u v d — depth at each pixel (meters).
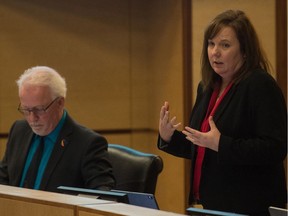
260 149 5.21
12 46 12.14
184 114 11.52
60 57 12.47
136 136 13.16
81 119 12.68
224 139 5.26
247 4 10.25
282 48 9.77
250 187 5.41
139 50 13.01
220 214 3.68
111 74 12.87
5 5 12.06
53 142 6.29
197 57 11.24
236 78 5.55
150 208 4.11
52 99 6.13
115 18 12.80
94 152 6.13
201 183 5.67
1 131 12.15
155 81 12.73
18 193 4.56
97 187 5.89
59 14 12.42
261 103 5.35
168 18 12.00
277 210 3.74
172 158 12.06
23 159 6.47
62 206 4.04
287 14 9.70
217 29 5.54
